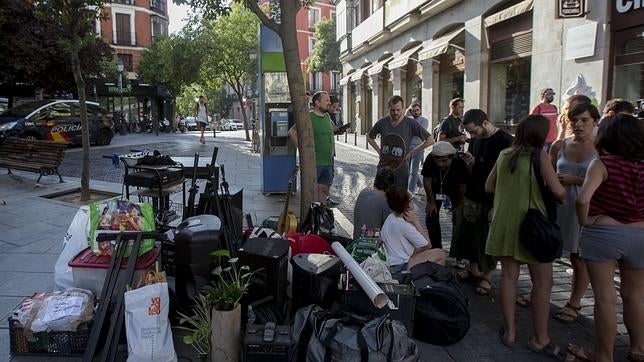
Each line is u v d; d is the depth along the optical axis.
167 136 28.41
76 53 8.33
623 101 4.50
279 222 5.74
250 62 24.23
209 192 5.18
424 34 17.84
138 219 4.02
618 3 8.52
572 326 4.24
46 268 5.22
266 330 3.22
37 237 6.36
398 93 20.80
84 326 3.56
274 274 3.81
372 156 17.28
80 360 3.52
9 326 3.59
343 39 30.50
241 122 58.78
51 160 10.23
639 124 3.25
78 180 10.91
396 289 3.72
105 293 3.43
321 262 4.04
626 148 3.24
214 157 5.64
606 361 3.44
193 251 3.85
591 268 3.43
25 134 15.66
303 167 5.94
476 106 13.83
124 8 42.81
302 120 5.89
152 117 34.84
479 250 4.76
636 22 8.20
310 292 3.86
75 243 4.32
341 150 19.70
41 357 3.54
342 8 30.38
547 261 3.55
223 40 24.19
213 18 7.10
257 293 3.86
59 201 8.64
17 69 16.97
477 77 13.73
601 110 8.92
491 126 4.70
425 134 6.07
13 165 10.50
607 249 3.29
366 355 3.06
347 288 3.67
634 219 3.27
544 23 10.48
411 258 4.54
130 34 43.50
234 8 24.30
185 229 3.95
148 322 3.26
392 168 6.02
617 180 3.26
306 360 3.16
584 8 9.05
